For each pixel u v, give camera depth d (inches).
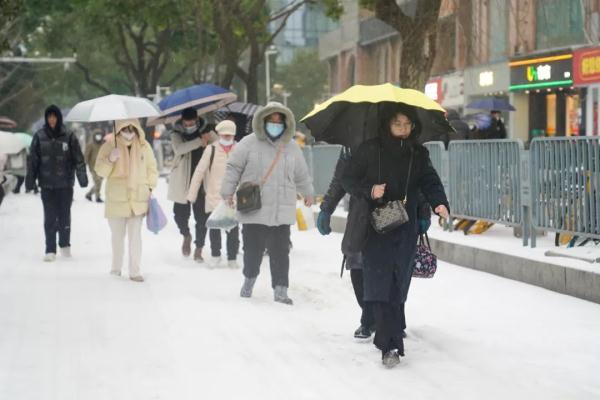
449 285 660.7
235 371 432.1
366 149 447.8
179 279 725.3
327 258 840.3
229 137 778.2
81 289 677.9
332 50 4347.9
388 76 3668.8
